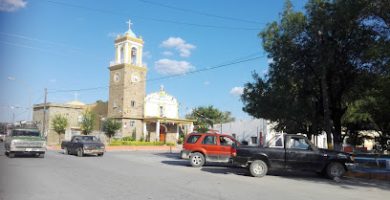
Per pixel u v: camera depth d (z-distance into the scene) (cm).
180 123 5909
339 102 2267
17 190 1057
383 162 2091
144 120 5681
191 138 2081
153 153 3431
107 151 3797
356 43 2091
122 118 5494
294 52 2186
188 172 1689
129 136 5491
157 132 5494
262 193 1125
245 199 1012
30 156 2495
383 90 2064
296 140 1614
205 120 6894
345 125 3203
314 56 2134
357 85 2233
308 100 2355
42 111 6500
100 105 6406
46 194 1002
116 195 1009
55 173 1497
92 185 1180
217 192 1110
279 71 2250
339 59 2131
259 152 1597
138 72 5762
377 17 1919
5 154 2581
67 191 1056
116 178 1375
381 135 3456
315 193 1170
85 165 1903
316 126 2392
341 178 1645
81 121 5628
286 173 1794
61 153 3112
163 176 1486
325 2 2058
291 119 2358
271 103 2295
